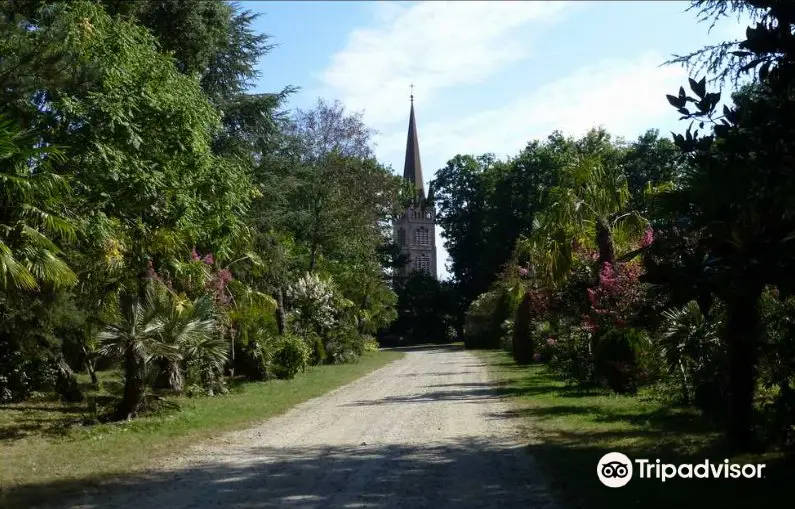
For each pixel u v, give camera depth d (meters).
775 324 8.16
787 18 5.68
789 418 6.89
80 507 6.37
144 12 19.81
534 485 6.95
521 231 56.53
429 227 90.06
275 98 24.55
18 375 16.36
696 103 6.13
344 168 37.50
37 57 10.66
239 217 20.03
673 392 12.64
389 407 14.19
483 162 68.25
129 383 12.88
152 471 8.06
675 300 5.68
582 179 19.06
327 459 8.62
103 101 13.01
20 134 10.11
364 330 46.09
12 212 10.93
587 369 16.38
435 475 7.54
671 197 6.34
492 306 46.88
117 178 13.44
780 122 5.53
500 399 14.89
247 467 8.20
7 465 8.45
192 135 15.14
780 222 5.50
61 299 14.62
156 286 15.10
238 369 23.25
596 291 16.64
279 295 29.22
